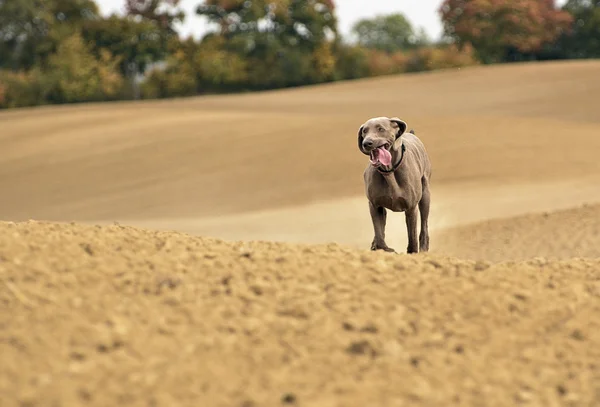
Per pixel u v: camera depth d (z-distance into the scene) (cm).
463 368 575
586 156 3253
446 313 651
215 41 8794
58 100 8275
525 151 3356
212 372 536
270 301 643
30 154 3928
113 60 8731
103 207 3014
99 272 665
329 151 3541
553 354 611
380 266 729
